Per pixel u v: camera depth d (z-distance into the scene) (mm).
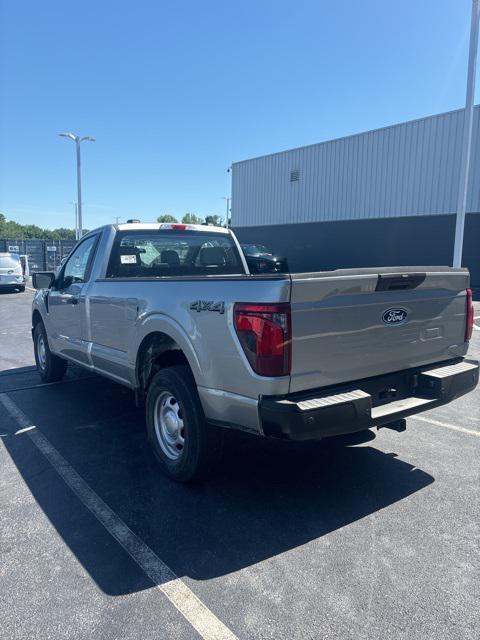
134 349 4340
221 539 3121
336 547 3037
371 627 2389
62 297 5863
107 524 3287
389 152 25250
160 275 5535
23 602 2557
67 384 6801
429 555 2951
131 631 2365
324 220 28969
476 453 4445
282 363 3014
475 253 22125
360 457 4367
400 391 3754
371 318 3418
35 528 3238
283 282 2971
